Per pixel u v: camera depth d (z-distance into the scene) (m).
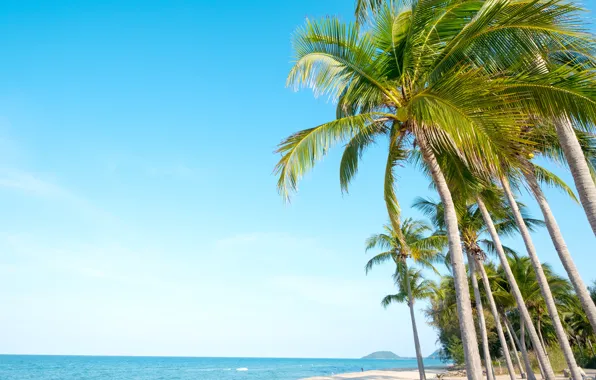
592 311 9.31
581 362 39.47
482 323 21.55
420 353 26.09
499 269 30.70
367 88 8.92
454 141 6.47
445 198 7.92
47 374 74.25
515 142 6.32
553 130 10.97
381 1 8.16
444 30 8.58
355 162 10.17
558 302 31.70
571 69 5.98
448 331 47.97
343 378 42.28
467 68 7.37
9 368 96.56
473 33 6.90
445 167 10.33
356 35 8.50
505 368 47.00
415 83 8.38
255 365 138.88
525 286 28.11
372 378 41.62
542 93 6.22
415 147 8.95
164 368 103.88
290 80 8.86
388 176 9.74
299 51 9.09
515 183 13.61
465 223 21.86
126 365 124.50
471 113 6.31
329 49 8.87
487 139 6.15
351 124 8.16
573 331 41.69
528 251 12.88
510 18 6.34
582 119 5.88
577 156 7.30
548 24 6.09
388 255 27.67
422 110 6.93
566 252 10.03
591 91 5.67
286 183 8.66
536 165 14.64
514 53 6.62
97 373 77.81
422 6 8.13
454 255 7.51
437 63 8.02
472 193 11.32
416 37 8.41
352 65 8.74
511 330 35.00
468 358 6.83
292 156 8.68
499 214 17.41
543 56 6.71
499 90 6.34
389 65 9.04
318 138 8.40
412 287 30.02
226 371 87.94
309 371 89.75
